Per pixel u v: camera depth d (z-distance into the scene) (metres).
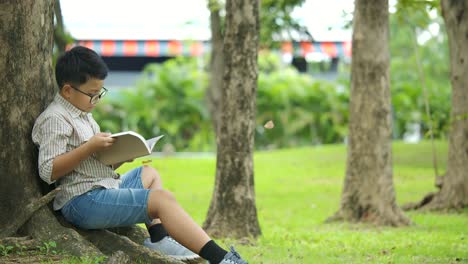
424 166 24.62
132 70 35.88
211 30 22.48
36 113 7.73
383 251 10.13
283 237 11.61
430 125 16.91
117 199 7.12
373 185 14.06
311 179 22.00
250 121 11.47
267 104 31.17
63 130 7.13
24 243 7.27
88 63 7.18
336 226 13.70
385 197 14.03
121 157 7.24
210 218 11.60
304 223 14.25
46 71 7.88
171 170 22.94
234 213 11.40
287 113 31.08
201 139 30.78
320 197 18.67
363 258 9.49
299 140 31.34
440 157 25.94
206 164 24.12
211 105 23.23
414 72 33.22
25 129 7.66
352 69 14.25
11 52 7.61
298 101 31.22
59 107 7.30
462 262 9.20
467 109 15.84
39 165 7.07
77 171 7.25
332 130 31.25
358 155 14.19
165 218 7.03
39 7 7.77
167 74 31.00
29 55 7.70
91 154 7.00
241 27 11.35
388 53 14.10
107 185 7.27
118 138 7.03
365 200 14.12
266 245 10.64
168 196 7.09
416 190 19.91
